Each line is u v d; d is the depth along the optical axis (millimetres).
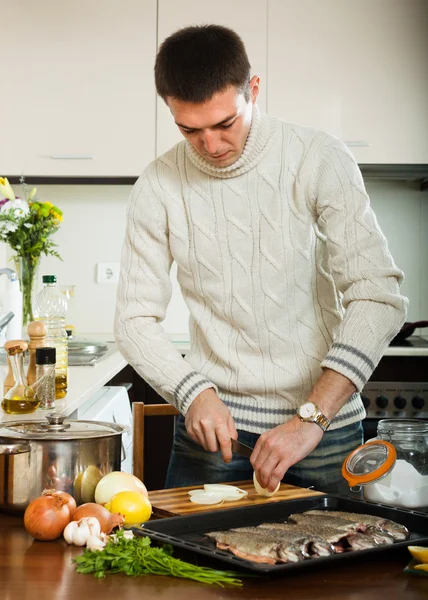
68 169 3406
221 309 1682
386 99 3381
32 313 3234
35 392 1739
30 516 1155
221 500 1370
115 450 1335
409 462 1343
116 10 3379
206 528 1187
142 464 2086
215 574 991
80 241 3777
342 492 1643
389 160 3391
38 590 959
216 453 1690
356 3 3365
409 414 3135
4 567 1044
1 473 1285
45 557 1087
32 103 3395
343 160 1597
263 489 1417
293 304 1647
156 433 3271
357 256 1521
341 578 998
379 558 1067
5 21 3385
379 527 1121
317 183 1598
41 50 3385
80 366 2541
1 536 1186
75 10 3385
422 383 3143
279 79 3373
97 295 3783
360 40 3373
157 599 929
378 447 1286
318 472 1642
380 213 3766
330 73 3375
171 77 1399
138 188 1744
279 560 997
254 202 1633
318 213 1617
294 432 1354
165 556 1029
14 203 3195
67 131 3396
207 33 1419
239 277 1658
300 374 1635
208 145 1471
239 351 1678
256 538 1044
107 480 1290
